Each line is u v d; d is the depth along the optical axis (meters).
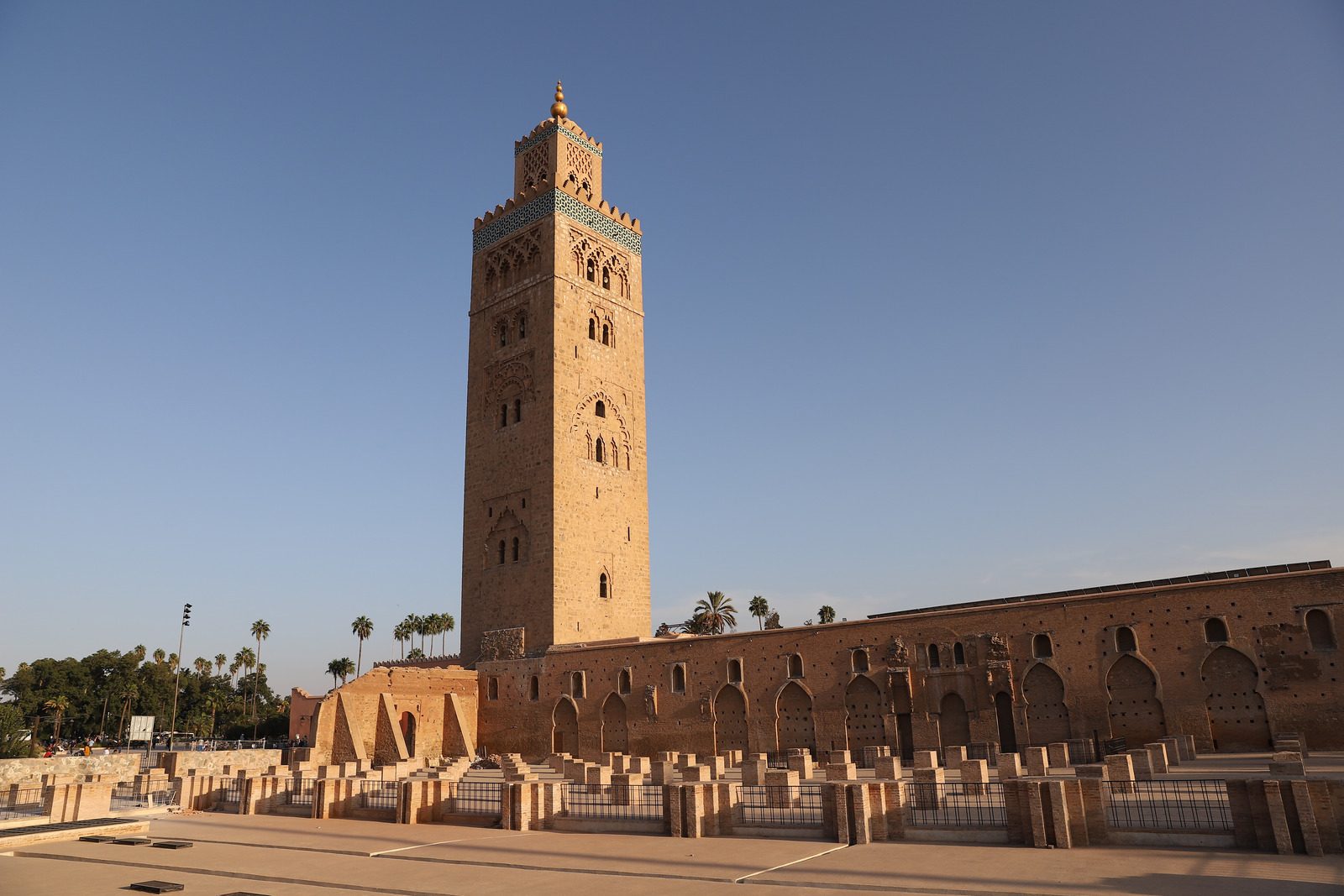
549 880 19.97
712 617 113.00
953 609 48.81
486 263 79.25
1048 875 18.05
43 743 124.94
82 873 22.73
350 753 59.16
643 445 76.56
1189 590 42.41
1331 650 38.69
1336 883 16.25
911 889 17.38
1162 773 32.41
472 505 74.06
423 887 19.61
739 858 21.67
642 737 58.50
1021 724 45.28
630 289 79.44
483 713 67.56
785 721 53.03
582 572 68.56
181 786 38.62
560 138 77.00
